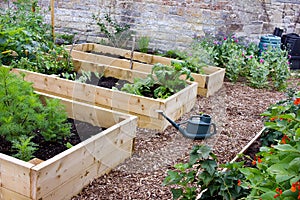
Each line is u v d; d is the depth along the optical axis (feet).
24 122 8.66
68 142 8.97
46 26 18.48
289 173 4.09
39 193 6.75
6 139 8.44
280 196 4.12
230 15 20.44
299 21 26.25
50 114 8.79
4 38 13.91
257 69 18.52
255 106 15.33
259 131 12.36
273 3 24.12
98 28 21.30
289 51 23.09
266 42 22.62
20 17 16.93
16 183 6.86
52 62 14.90
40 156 8.19
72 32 22.36
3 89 8.43
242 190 6.34
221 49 19.24
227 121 13.19
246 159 9.96
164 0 11.54
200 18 12.02
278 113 6.38
